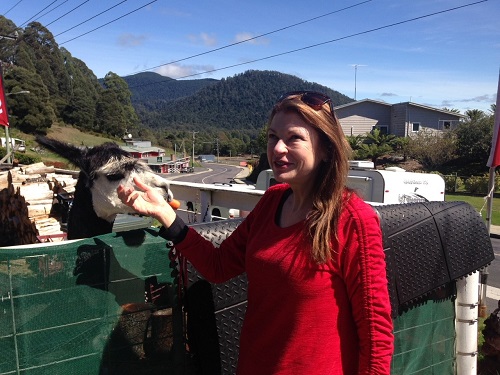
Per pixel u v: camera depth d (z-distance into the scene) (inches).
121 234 81.6
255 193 199.6
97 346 78.5
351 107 1840.6
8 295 70.7
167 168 2898.6
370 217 62.4
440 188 410.6
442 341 125.0
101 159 100.4
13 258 70.7
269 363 66.3
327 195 63.0
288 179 66.2
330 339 62.6
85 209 112.9
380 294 60.8
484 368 166.9
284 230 67.2
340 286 63.0
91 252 77.3
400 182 381.7
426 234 109.7
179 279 85.1
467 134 1439.5
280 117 67.1
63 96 3782.0
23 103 2751.0
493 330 162.9
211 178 2401.6
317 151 65.5
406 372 115.8
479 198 981.2
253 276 68.9
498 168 1259.8
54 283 74.1
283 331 64.7
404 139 1609.3
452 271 115.3
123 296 80.9
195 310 86.8
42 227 297.9
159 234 79.6
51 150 110.0
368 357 61.1
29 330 72.6
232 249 79.2
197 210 250.8
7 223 378.3
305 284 62.2
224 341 89.4
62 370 75.5
